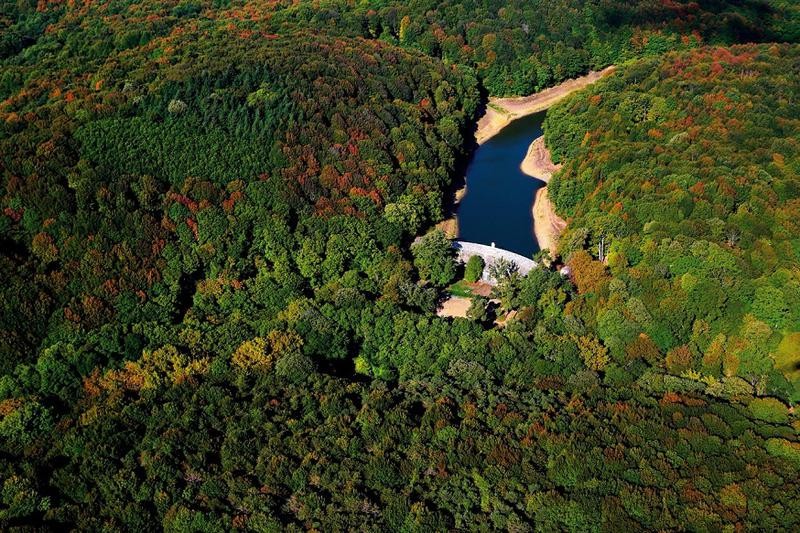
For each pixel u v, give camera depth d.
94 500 99.12
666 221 162.88
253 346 130.50
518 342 133.00
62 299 139.75
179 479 102.00
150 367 124.38
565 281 153.12
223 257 159.25
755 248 149.00
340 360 138.12
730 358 126.00
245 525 94.12
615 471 100.12
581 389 120.38
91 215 152.88
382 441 107.56
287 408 116.62
